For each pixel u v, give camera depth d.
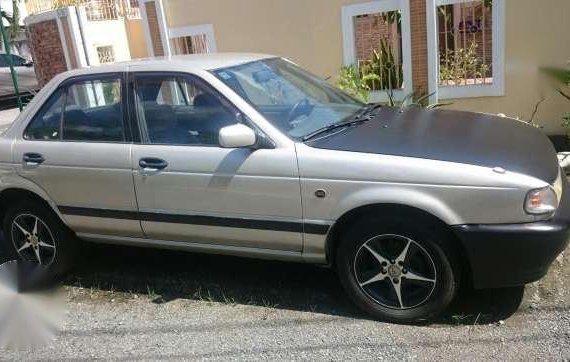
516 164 3.37
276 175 3.69
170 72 4.17
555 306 3.63
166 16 10.38
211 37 10.05
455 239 3.44
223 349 3.59
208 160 3.89
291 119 3.97
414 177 3.38
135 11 17.72
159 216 4.14
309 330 3.68
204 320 3.95
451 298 3.51
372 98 8.73
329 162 3.57
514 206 3.24
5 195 4.76
